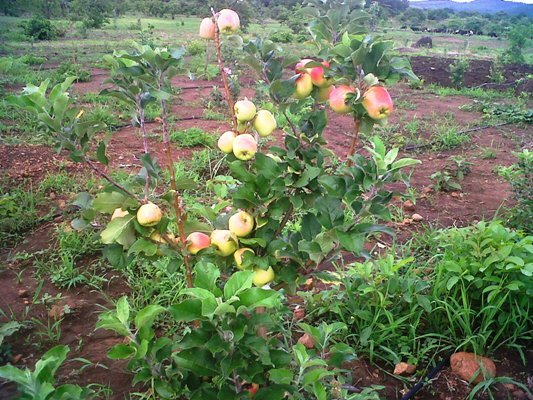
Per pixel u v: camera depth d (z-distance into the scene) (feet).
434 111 21.89
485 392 6.10
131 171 12.90
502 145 16.79
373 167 4.28
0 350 6.45
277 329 4.97
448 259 7.10
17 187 11.48
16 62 28.68
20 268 8.45
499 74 31.32
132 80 4.44
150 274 7.95
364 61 4.32
